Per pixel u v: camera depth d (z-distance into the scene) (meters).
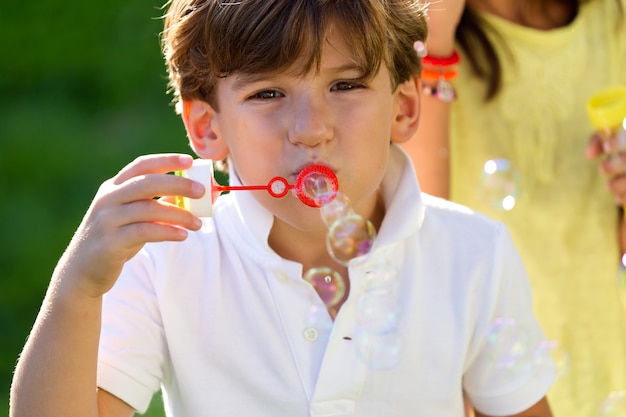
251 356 2.29
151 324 2.28
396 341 2.27
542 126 3.25
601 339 3.29
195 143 2.48
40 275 5.70
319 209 2.22
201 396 2.27
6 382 4.80
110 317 2.25
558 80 3.26
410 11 2.50
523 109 3.25
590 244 3.27
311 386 2.26
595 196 3.27
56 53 8.11
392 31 2.39
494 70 3.22
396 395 2.31
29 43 8.20
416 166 3.08
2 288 5.61
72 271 2.05
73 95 7.71
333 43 2.21
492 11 3.23
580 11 3.30
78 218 6.19
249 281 2.33
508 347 2.38
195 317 2.30
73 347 2.07
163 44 2.68
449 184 3.11
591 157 3.17
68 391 2.07
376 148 2.26
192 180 2.03
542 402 2.48
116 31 8.31
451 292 2.41
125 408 2.24
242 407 2.27
